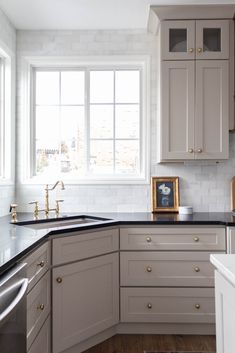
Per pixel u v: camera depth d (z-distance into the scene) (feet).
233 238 7.26
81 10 8.29
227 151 8.27
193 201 9.36
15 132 9.34
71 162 9.69
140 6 8.11
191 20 8.29
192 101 8.30
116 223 7.30
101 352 6.92
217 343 3.74
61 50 9.40
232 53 8.42
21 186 9.35
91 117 9.70
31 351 4.94
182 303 7.44
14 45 9.23
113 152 9.70
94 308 6.89
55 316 6.11
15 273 3.95
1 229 6.24
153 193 9.27
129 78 9.70
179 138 8.33
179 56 8.30
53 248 6.10
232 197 9.25
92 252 6.84
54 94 9.69
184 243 7.42
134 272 7.45
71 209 9.41
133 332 7.74
